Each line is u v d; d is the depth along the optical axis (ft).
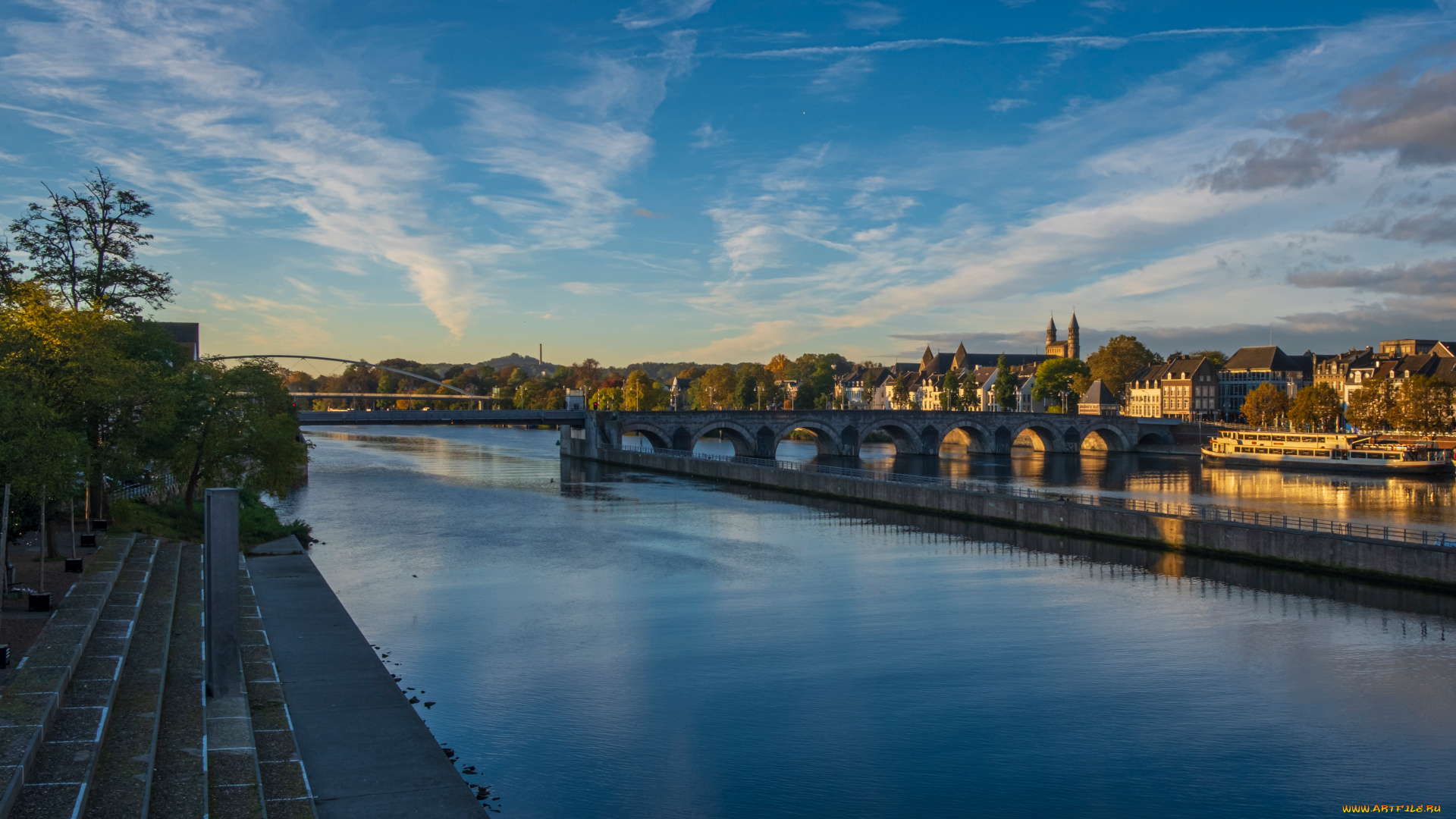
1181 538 210.18
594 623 147.23
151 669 82.28
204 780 63.05
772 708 109.60
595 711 108.06
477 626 144.36
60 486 107.55
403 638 137.49
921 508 282.77
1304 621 149.38
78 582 109.70
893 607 158.51
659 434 488.02
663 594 168.45
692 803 85.66
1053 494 327.26
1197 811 85.97
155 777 63.52
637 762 94.12
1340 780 92.17
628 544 223.10
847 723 105.40
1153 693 115.85
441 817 71.61
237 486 195.52
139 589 110.42
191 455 188.96
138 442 157.48
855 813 84.33
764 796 87.30
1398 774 93.71
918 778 91.61
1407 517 262.67
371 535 234.58
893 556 209.36
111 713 71.00
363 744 85.87
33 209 175.42
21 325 135.95
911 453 552.00
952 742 100.17
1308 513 273.13
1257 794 89.56
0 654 76.33
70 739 63.36
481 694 113.19
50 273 174.29
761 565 197.47
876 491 300.61
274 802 67.00
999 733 102.83
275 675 96.73
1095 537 229.45
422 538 230.27
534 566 193.98
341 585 173.78
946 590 172.65
